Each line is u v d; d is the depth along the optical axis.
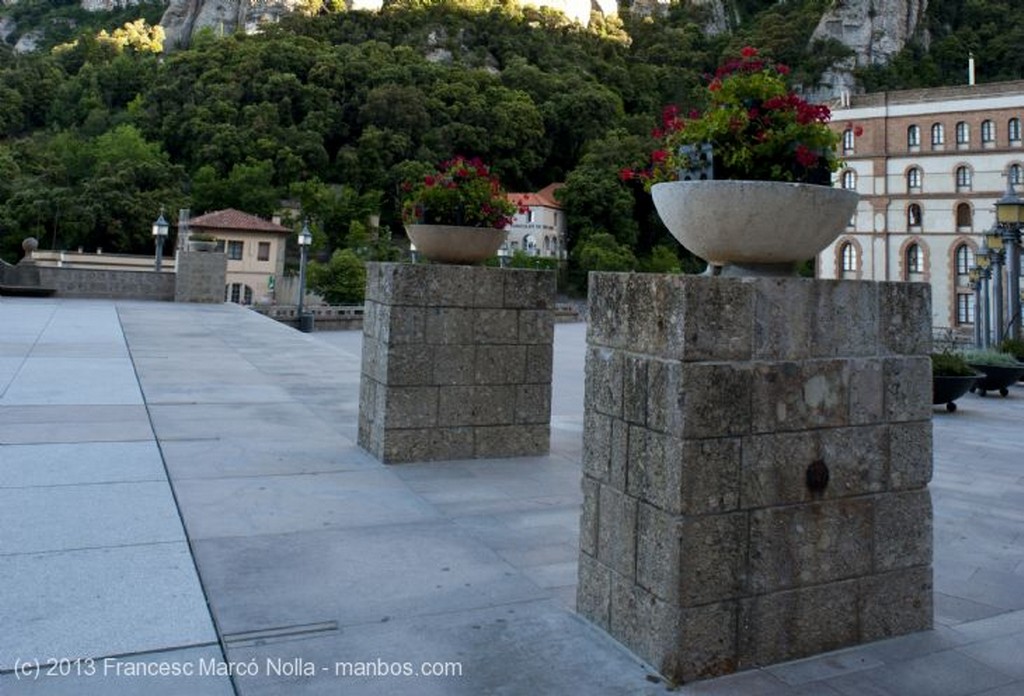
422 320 5.80
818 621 2.85
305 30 95.00
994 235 16.06
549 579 3.53
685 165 2.98
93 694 2.34
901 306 3.06
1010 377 12.46
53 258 48.97
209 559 3.59
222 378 9.80
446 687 2.49
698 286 2.58
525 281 6.17
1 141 78.50
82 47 98.12
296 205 65.06
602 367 3.03
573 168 83.69
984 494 5.86
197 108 73.12
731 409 2.64
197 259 23.25
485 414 6.05
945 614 3.35
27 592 3.09
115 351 11.73
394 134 74.00
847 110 56.28
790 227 2.77
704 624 2.61
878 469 2.99
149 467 5.27
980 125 51.25
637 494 2.79
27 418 6.71
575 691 2.49
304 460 5.75
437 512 4.57
